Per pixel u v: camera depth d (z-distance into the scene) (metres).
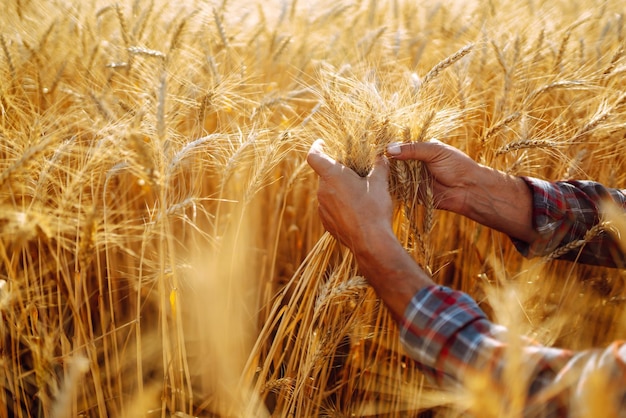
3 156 2.06
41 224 1.49
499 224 1.89
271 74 3.05
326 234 1.81
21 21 2.58
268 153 1.94
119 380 1.88
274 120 2.84
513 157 2.29
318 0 3.66
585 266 2.29
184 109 2.17
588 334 2.13
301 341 1.96
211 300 1.92
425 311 1.37
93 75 2.35
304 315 1.90
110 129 1.77
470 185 1.81
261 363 2.18
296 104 2.90
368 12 3.60
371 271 1.52
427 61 3.04
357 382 2.19
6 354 1.77
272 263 2.23
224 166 2.10
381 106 1.77
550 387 1.14
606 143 2.42
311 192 2.48
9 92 2.07
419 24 3.51
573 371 1.11
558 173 2.44
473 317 1.31
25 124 2.00
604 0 3.36
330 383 2.25
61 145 1.81
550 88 2.19
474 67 2.70
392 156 1.71
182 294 2.14
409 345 1.39
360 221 1.53
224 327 1.92
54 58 2.45
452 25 3.36
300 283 1.99
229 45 2.73
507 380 1.12
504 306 1.25
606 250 1.91
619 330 1.98
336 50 3.06
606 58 2.68
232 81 2.50
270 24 3.34
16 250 1.66
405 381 2.08
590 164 2.54
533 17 3.08
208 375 2.09
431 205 1.80
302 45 3.13
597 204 1.89
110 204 2.33
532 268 1.86
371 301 1.95
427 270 1.81
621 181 2.51
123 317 2.34
